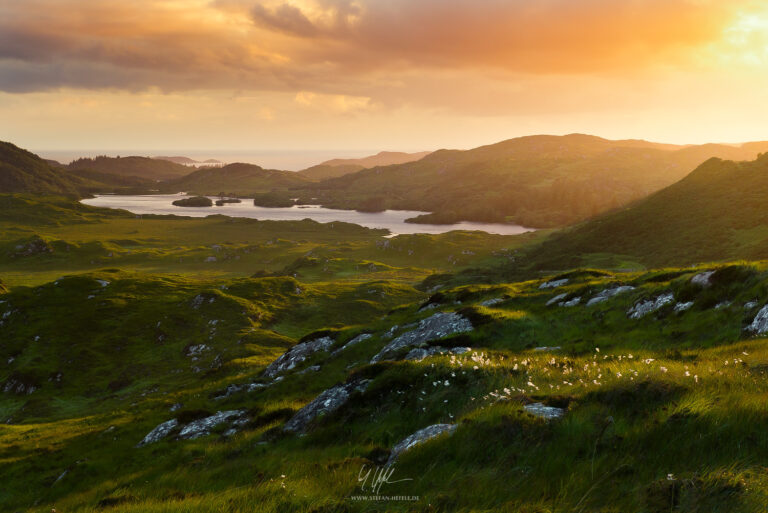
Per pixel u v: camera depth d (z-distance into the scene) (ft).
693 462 23.59
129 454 106.83
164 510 31.78
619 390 33.53
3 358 352.90
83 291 473.26
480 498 25.05
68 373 322.96
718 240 648.79
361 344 144.77
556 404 35.68
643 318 93.04
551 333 101.86
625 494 22.35
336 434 58.08
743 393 29.04
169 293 476.95
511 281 654.53
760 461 21.93
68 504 72.33
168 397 190.29
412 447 36.55
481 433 32.76
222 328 371.97
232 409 128.16
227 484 49.08
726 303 79.25
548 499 23.57
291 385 134.10
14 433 191.83
